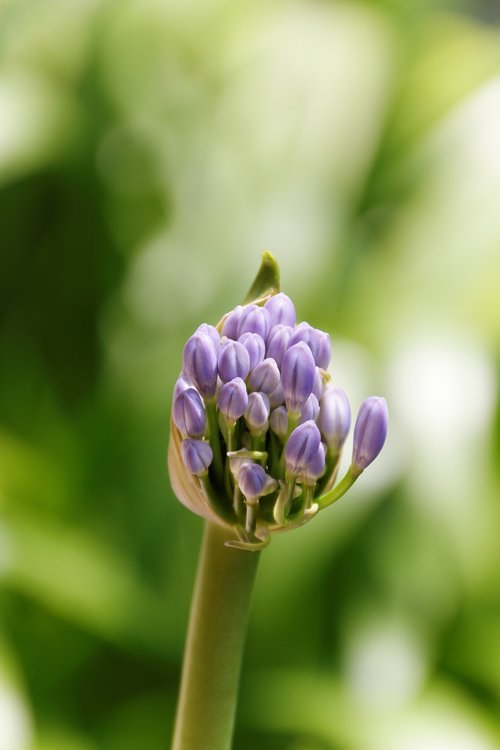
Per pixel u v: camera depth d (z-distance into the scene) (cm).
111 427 194
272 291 69
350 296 199
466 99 221
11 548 170
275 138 226
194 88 239
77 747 163
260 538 66
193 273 215
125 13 244
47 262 236
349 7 254
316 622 176
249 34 243
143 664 179
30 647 177
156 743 170
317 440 65
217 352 66
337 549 169
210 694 67
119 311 224
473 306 194
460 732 163
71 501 189
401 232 209
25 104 226
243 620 67
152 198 235
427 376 180
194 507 67
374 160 219
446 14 272
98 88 237
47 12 246
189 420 66
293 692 168
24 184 230
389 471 170
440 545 177
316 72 232
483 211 205
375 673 171
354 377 176
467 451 176
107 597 172
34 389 227
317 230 209
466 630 183
